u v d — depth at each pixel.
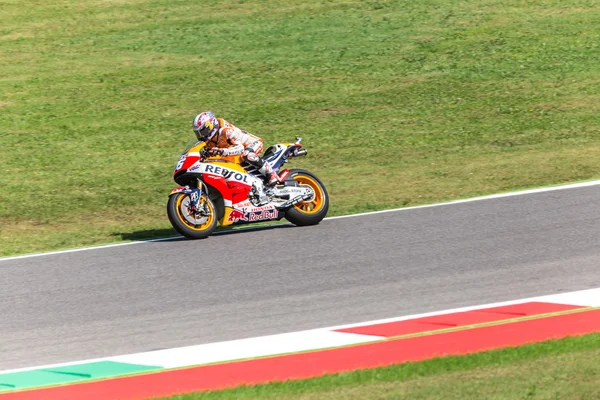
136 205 52.72
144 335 29.55
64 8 99.56
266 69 82.12
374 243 39.94
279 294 33.22
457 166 57.44
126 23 95.38
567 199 46.31
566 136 63.34
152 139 67.19
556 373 23.12
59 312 32.56
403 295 32.41
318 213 44.31
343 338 28.11
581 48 84.69
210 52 86.81
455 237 40.19
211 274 36.38
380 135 66.06
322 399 22.28
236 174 42.94
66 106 74.44
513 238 39.50
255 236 42.59
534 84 76.25
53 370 26.64
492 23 92.62
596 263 35.22
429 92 75.50
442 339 27.44
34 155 64.06
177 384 24.72
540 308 30.14
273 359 26.50
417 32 90.75
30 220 50.28
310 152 62.97
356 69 81.50
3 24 94.75
